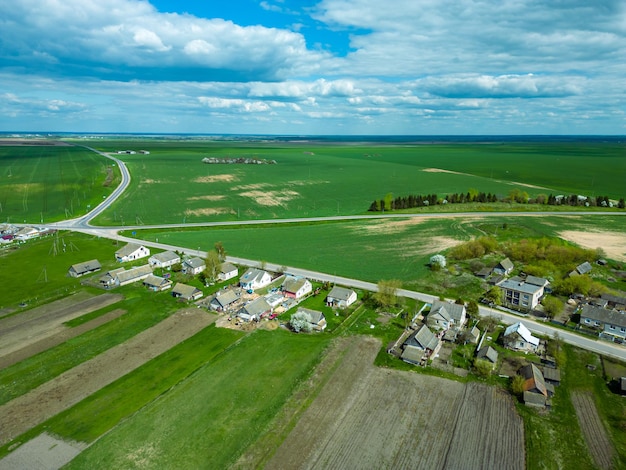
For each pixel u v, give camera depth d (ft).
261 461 164.66
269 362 233.14
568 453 171.01
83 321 280.51
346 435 178.70
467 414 193.26
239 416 189.78
